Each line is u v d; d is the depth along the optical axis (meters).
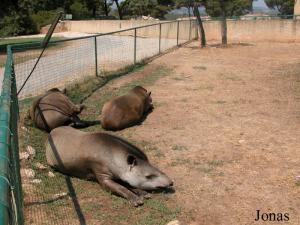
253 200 5.89
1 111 3.52
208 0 37.31
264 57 17.67
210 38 25.81
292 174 6.59
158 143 8.01
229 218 5.47
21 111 9.86
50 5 52.97
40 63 17.77
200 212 5.62
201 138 8.20
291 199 5.88
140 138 8.29
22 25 45.66
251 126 8.77
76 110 9.18
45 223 5.36
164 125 9.00
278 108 9.97
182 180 6.50
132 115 8.95
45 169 7.00
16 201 3.48
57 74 14.91
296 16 25.00
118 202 5.92
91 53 20.77
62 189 6.36
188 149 7.68
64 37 35.47
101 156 6.22
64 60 18.45
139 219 5.49
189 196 6.03
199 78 13.56
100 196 6.12
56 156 6.77
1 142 2.61
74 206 5.84
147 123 9.17
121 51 21.33
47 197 6.05
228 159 7.21
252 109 9.96
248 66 15.52
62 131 7.02
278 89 11.81
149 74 14.32
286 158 7.17
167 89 12.14
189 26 26.27
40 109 8.77
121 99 9.03
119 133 8.63
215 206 5.76
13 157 3.51
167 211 5.64
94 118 9.81
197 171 6.79
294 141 7.89
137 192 6.09
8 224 2.10
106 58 18.69
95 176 6.43
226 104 10.45
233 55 18.41
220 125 8.90
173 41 25.86
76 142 6.58
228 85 12.50
